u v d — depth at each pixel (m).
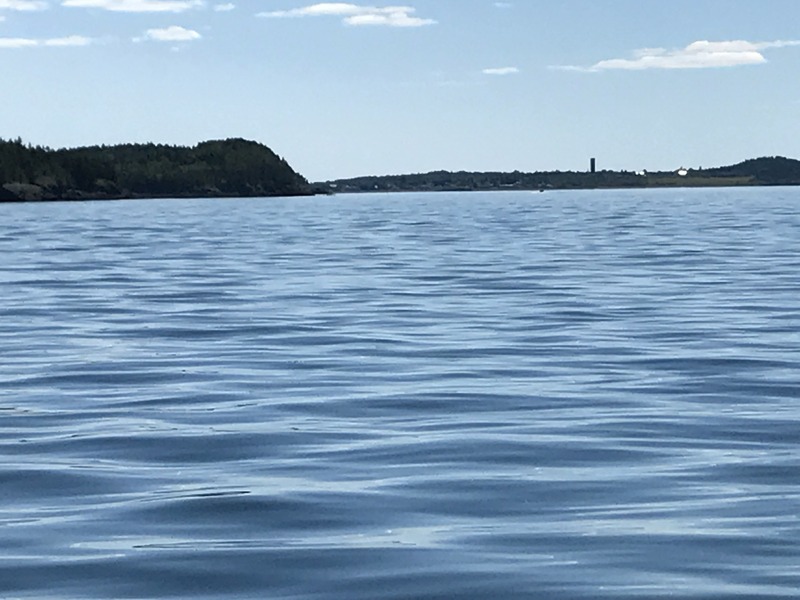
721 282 32.97
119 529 9.70
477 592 8.16
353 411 14.93
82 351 20.48
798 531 9.43
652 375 17.67
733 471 11.58
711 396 15.85
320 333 22.73
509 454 12.39
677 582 8.27
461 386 16.78
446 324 24.09
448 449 12.64
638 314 25.58
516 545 9.17
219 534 9.54
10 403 15.66
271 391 16.45
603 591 8.12
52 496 10.82
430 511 10.18
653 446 12.75
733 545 9.09
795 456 12.20
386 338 21.98
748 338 21.56
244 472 11.69
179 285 33.00
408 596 8.09
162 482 11.30
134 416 14.70
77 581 8.43
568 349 20.48
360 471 11.67
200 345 21.17
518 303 27.97
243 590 8.24
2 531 9.66
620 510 10.16
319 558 8.90
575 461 12.06
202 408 15.20
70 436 13.48
